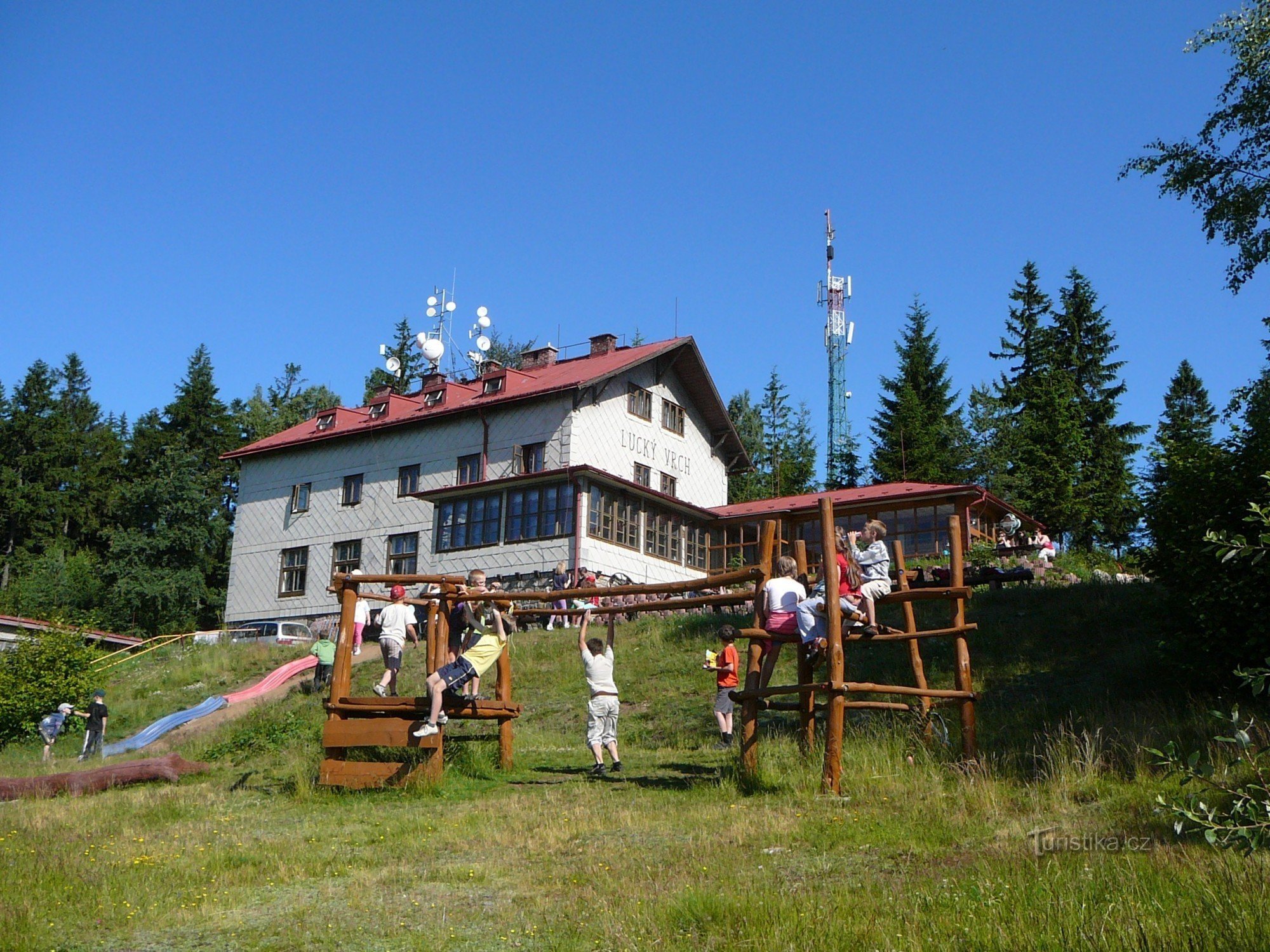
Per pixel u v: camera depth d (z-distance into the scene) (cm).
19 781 1384
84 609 5184
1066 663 1686
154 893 771
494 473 3712
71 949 646
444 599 1342
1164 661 1441
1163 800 571
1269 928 525
